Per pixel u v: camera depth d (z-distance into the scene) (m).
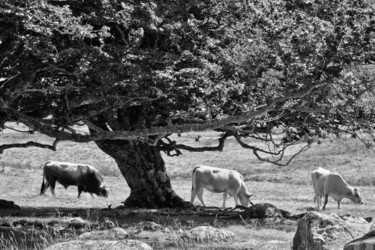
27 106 27.84
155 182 37.09
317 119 33.03
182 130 26.23
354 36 24.70
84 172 45.34
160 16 26.69
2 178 56.97
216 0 28.88
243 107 27.70
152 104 30.77
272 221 28.44
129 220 29.69
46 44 22.50
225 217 31.25
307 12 26.45
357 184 59.88
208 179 40.38
